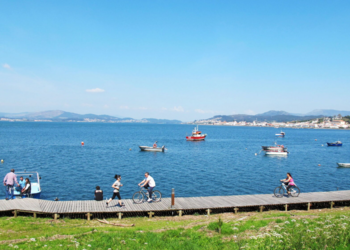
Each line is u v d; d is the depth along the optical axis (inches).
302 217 803.4
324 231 596.7
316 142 5506.9
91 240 584.7
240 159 2755.9
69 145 3698.3
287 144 4896.7
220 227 642.8
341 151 3767.2
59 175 1772.9
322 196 1037.2
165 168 2117.4
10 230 664.4
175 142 4867.1
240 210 926.4
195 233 640.4
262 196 1026.1
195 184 1598.2
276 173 2009.1
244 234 629.3
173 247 547.5
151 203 906.1
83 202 898.7
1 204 833.5
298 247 506.0
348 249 499.2
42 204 852.0
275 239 563.8
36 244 548.1
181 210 852.0
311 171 2134.6
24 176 1731.1
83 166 2116.1
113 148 3486.7
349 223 667.4
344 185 1669.5
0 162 2207.2
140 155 2888.8
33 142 3988.7
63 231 669.3
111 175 1808.6
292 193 1035.9
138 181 1649.9
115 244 561.0
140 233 639.1
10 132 6535.4
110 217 834.2
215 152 3344.0
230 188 1521.9
